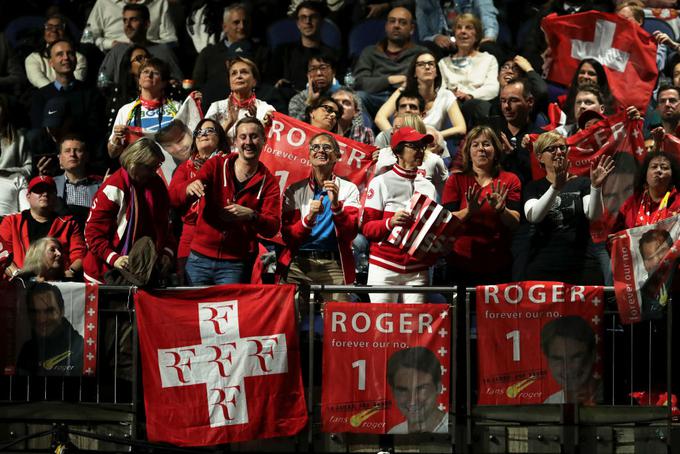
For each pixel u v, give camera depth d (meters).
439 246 31.42
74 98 45.44
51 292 31.06
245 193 31.69
